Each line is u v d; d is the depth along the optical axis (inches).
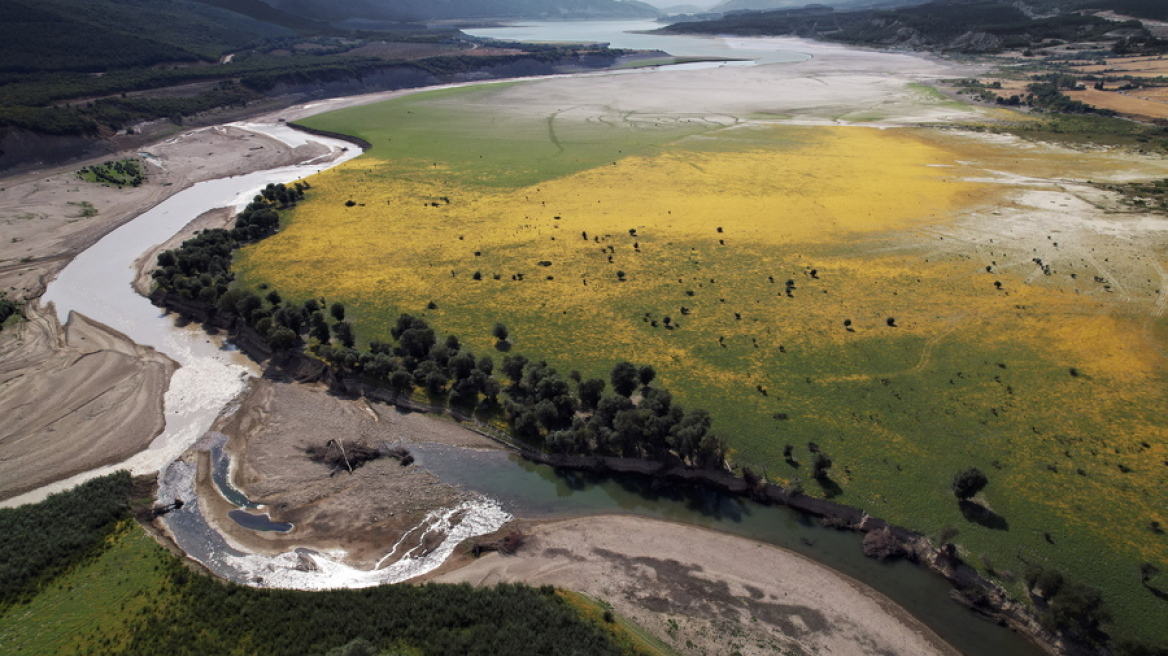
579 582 2119.8
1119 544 2160.4
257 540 2300.7
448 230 4918.8
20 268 4382.4
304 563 2206.0
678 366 3169.3
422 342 3201.3
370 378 3097.9
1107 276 3949.3
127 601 1966.0
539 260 4375.0
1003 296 3769.7
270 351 3400.6
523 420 2694.4
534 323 3582.7
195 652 1790.1
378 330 3523.6
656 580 2128.4
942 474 2471.7
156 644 1820.9
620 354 3282.5
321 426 2871.6
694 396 2942.9
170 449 2743.6
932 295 3806.6
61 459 2669.8
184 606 1947.6
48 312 3858.3
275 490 2519.7
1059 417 2765.7
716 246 4566.9
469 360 3006.9
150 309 3909.9
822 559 2214.6
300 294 3929.6
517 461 2674.7
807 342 3356.3
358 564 2206.0
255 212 4913.9
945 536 2139.5
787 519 2373.3
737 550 2251.5
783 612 2014.0
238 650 1803.6
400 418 2910.9
